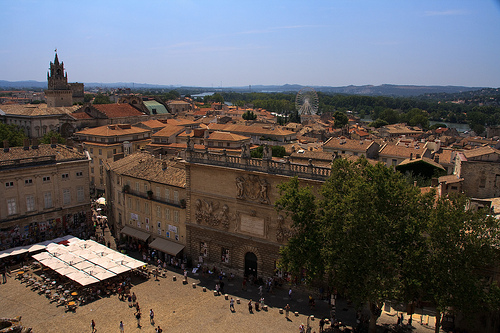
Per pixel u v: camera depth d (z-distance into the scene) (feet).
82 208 290.56
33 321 174.91
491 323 155.74
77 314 181.78
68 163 279.08
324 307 189.47
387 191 152.76
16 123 633.20
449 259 142.72
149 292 205.26
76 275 197.67
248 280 220.64
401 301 152.25
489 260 140.67
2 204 250.57
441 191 227.81
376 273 146.10
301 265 171.83
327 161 281.74
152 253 251.39
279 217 202.08
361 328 167.12
